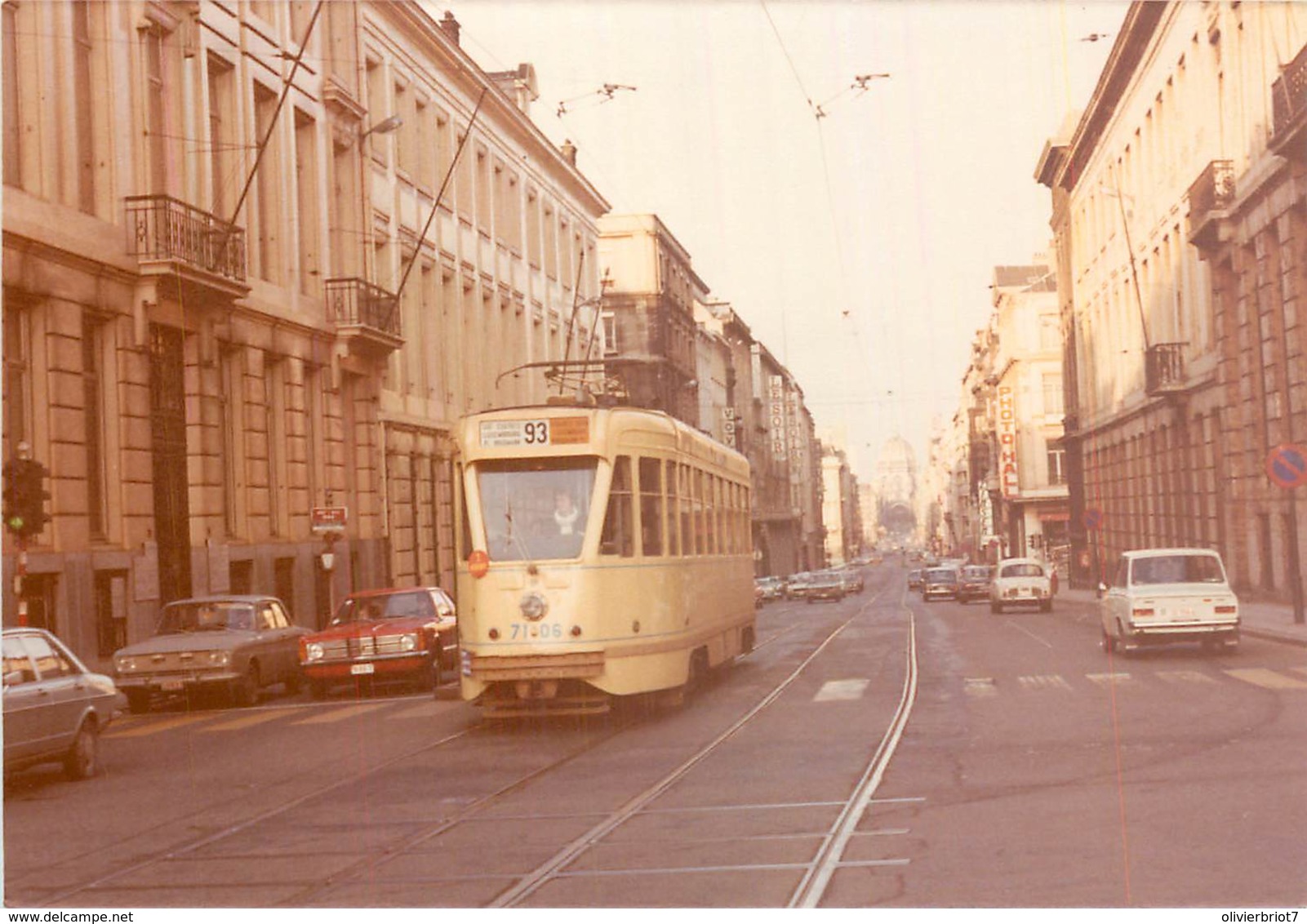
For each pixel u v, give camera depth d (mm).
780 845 9484
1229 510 40156
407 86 44750
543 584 17422
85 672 15562
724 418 106125
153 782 14625
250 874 9438
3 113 24406
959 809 10516
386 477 41438
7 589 22969
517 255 56281
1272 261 35312
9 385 24266
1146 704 17031
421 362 45312
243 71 33281
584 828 10547
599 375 63062
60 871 9898
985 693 19359
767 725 16719
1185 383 45625
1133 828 9453
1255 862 8281
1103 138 60250
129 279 27641
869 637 35344
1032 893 7738
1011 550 98625
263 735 18828
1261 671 20594
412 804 12156
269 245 34844
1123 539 59156
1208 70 40656
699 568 20828
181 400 29953
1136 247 53438
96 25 27250
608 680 17391
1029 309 95750
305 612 34875
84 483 25781
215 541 30344
